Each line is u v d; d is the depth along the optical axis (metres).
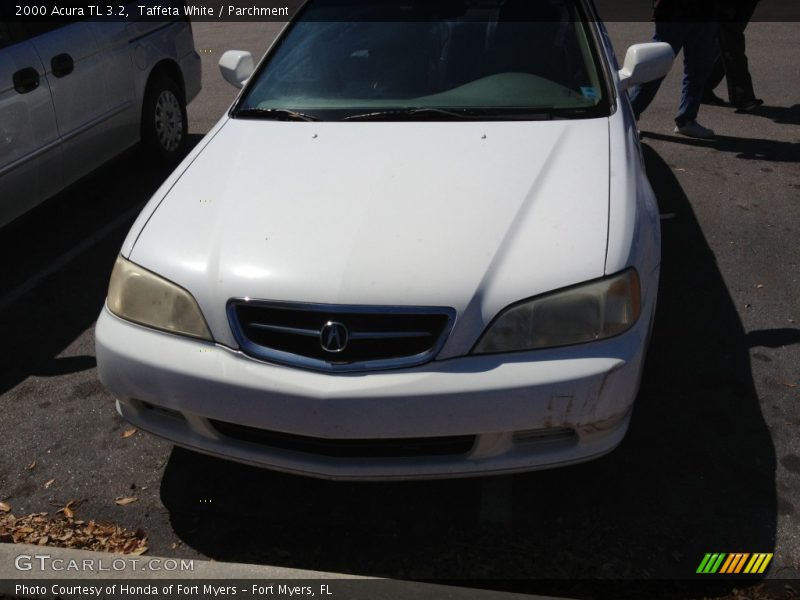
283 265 2.42
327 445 2.43
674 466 2.84
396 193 2.68
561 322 2.31
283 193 2.75
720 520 2.60
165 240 2.62
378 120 3.22
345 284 2.33
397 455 2.42
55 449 3.14
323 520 2.72
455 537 2.61
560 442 2.41
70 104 4.69
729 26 6.17
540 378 2.25
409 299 2.30
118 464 3.04
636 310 2.40
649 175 5.38
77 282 4.43
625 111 3.27
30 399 3.46
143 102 5.49
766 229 4.55
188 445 2.57
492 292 2.32
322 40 3.67
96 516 2.79
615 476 2.81
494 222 2.51
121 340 2.51
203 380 2.37
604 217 2.52
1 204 4.24
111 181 5.78
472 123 3.11
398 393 2.25
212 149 3.16
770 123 6.28
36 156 4.42
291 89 3.48
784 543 2.50
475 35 3.53
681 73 7.65
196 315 2.43
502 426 2.28
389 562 2.54
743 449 2.90
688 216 4.76
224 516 2.76
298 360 2.32
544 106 3.21
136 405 2.61
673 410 3.12
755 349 3.47
